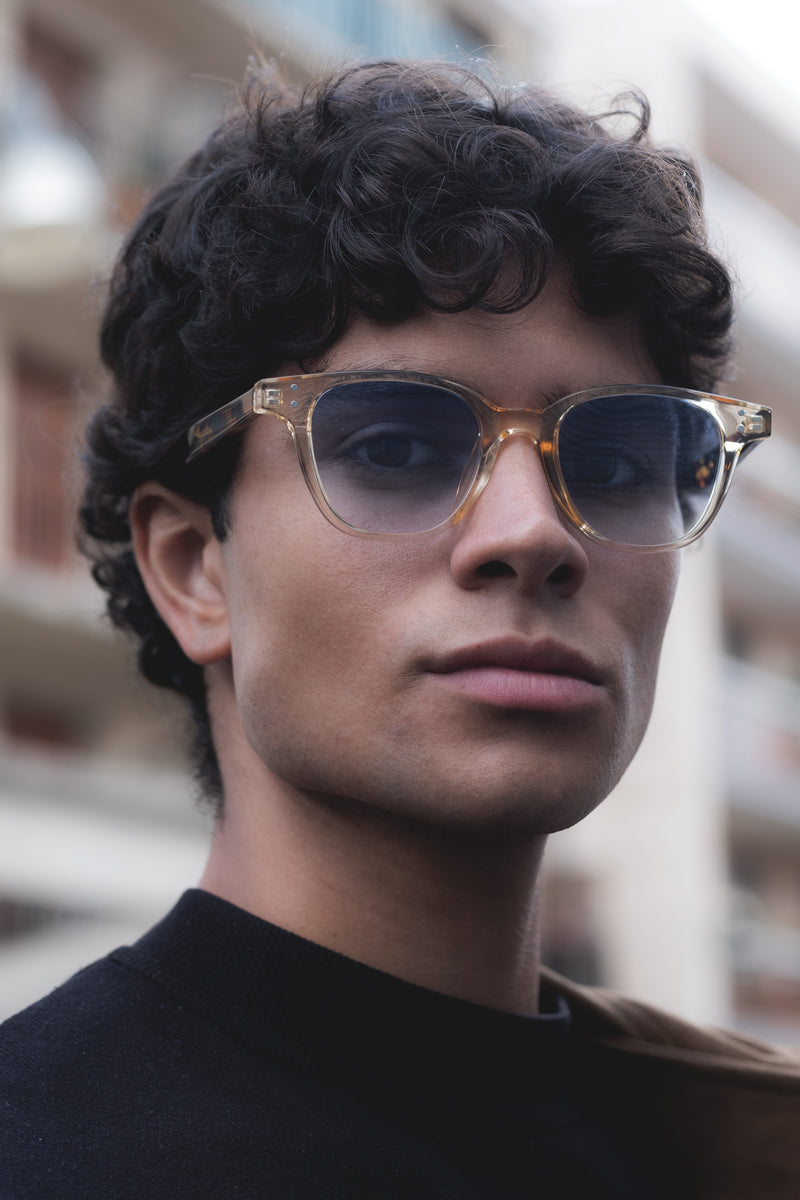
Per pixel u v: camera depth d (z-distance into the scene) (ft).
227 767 5.41
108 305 6.19
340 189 4.89
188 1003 4.76
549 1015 5.41
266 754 4.85
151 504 5.52
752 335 53.31
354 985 4.82
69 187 32.30
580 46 52.34
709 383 5.84
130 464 5.68
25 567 32.42
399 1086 4.79
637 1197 5.53
